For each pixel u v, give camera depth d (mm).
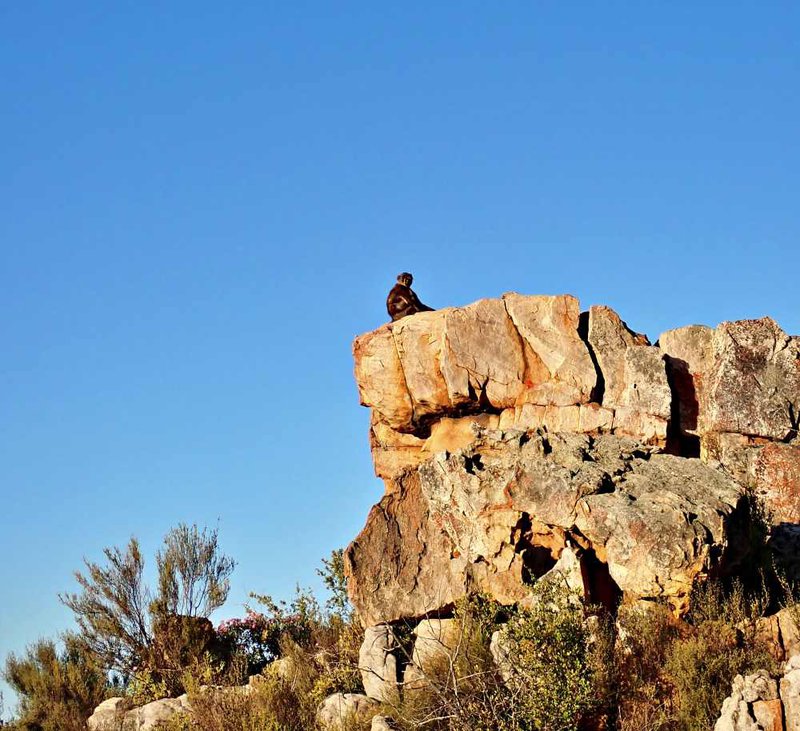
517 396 22969
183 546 26266
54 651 26297
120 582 25938
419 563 20328
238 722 19828
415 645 19406
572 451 19562
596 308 23625
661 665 16953
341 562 24953
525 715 16547
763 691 15195
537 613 17234
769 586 18578
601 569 18500
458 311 23531
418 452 24297
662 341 23438
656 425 22172
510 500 18953
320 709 19406
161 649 24828
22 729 23750
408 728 17500
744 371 22406
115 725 21812
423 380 23578
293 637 24734
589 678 16609
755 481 21500
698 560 17297
